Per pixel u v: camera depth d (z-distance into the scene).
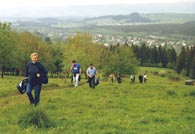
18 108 22.11
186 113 22.28
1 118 19.09
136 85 38.59
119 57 133.00
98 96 29.19
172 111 22.80
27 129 16.08
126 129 16.56
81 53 95.25
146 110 22.77
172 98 29.44
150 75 184.38
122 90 33.88
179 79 163.00
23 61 105.19
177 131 15.98
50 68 120.25
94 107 23.66
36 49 119.12
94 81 35.94
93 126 16.94
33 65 21.89
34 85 22.09
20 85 22.66
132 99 27.92
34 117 17.09
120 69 132.25
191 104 26.14
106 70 131.75
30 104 22.52
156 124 17.80
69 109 22.41
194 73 190.62
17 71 115.62
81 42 111.81
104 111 21.89
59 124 17.36
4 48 88.06
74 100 26.55
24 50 105.88
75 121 18.27
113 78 77.69
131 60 135.25
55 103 24.91
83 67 94.44
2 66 89.00
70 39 111.88
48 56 120.06
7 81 51.62
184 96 31.11
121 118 19.44
